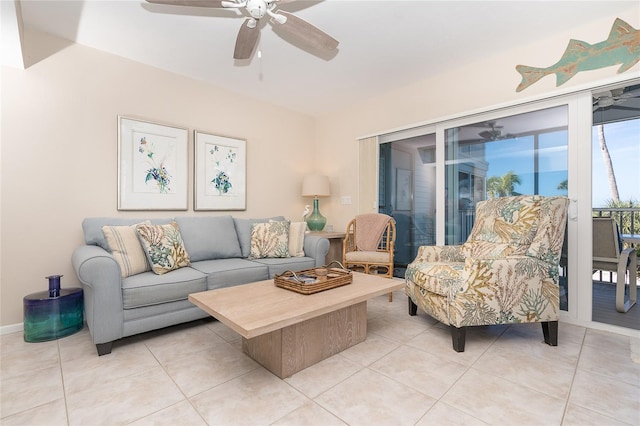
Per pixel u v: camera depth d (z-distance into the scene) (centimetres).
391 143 380
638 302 295
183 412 137
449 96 317
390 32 248
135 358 190
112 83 279
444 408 139
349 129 419
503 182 287
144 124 296
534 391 152
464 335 196
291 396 149
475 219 270
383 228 347
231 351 200
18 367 177
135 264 231
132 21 232
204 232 301
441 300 206
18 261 236
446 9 220
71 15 223
